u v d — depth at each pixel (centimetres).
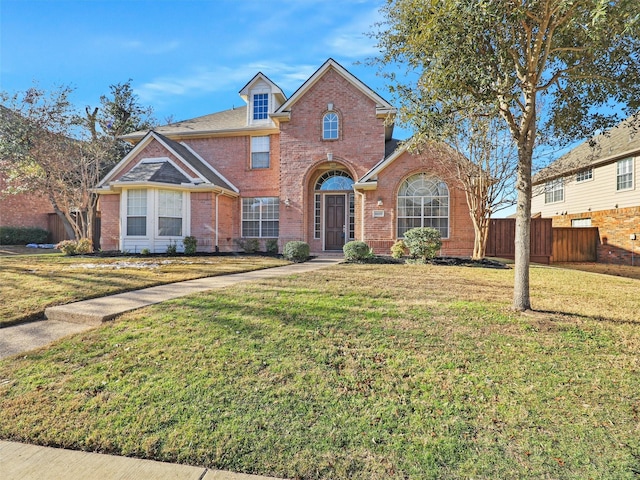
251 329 455
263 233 1767
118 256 1438
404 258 1267
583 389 317
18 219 2234
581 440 250
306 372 346
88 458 239
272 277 836
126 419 278
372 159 1564
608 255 1727
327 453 239
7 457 240
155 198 1523
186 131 1828
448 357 379
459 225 1407
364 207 1472
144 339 429
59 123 1798
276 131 1742
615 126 679
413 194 1445
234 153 1806
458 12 434
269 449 243
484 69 478
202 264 1146
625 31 369
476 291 682
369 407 291
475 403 297
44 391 321
